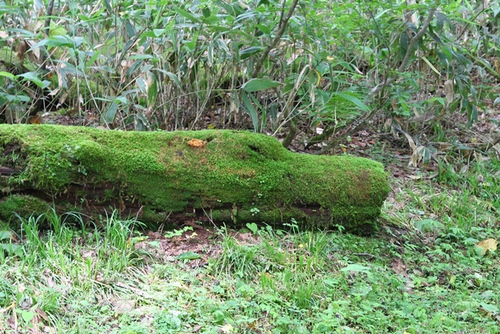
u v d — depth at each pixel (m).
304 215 4.38
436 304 4.00
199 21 4.33
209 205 4.27
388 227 4.68
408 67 5.71
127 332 3.42
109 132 4.24
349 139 5.83
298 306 3.82
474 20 5.45
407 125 5.85
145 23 4.74
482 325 3.83
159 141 4.29
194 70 4.97
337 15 4.75
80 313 3.57
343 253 4.29
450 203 5.11
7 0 5.03
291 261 4.11
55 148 4.05
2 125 4.09
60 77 4.57
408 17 4.94
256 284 3.96
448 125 6.30
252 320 3.60
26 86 5.23
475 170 5.70
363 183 4.42
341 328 3.62
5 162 4.02
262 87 4.63
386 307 3.90
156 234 4.22
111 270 3.86
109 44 4.94
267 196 4.32
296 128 5.13
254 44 4.79
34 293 3.62
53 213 4.07
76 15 4.89
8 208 4.04
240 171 4.29
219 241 4.19
